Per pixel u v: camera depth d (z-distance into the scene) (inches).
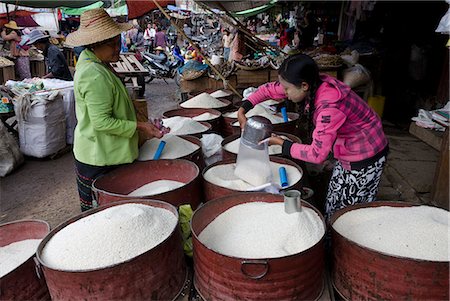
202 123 125.2
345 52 218.7
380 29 245.0
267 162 77.6
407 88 224.5
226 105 146.5
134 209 63.3
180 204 75.5
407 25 225.1
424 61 207.2
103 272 50.1
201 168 100.3
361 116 69.6
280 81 68.7
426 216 61.2
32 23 403.2
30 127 166.4
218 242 60.3
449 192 110.8
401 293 51.2
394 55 224.8
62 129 177.8
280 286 51.9
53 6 195.8
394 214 63.5
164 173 89.4
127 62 270.4
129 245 56.1
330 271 64.4
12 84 188.2
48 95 168.6
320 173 126.0
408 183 136.5
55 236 61.0
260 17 454.0
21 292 56.4
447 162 111.3
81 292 50.9
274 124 114.6
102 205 72.5
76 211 126.6
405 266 49.8
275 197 69.4
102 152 84.0
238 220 65.4
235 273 51.6
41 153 169.0
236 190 74.3
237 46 258.4
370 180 74.5
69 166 167.0
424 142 177.3
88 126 82.9
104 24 79.0
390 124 206.1
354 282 55.7
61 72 221.3
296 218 60.0
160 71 383.9
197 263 57.7
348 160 73.6
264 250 56.2
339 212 66.9
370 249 51.9
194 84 186.7
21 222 71.5
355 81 196.5
